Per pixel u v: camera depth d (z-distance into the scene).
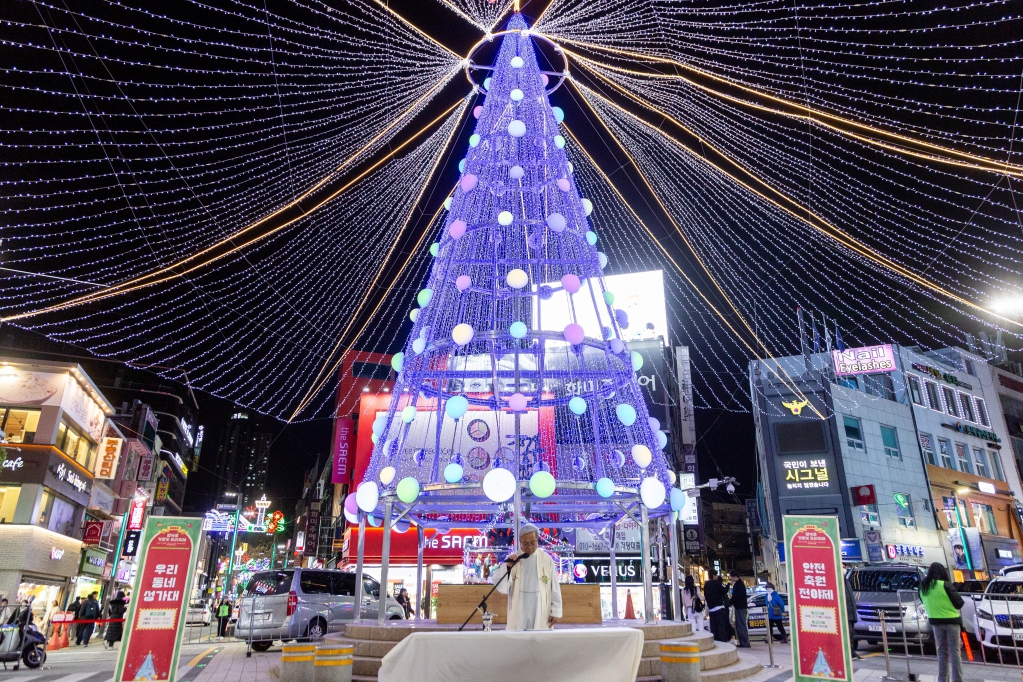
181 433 59.84
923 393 36.50
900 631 13.36
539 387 9.25
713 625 14.68
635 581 21.52
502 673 5.38
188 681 9.42
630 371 9.69
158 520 7.11
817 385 31.20
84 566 26.50
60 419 23.22
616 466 9.78
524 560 6.91
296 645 6.81
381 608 9.14
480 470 12.39
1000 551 35.19
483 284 9.93
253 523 39.97
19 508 21.39
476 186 10.09
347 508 10.22
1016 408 42.84
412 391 9.70
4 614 16.92
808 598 7.02
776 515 30.28
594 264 9.97
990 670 11.09
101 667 12.50
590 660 5.46
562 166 10.27
